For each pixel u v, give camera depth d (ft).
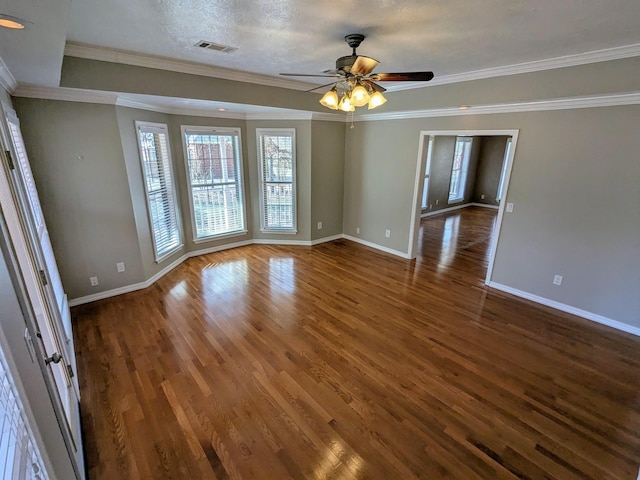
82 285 12.32
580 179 11.32
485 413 7.64
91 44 9.41
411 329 11.06
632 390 8.41
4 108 7.39
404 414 7.60
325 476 6.19
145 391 8.19
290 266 16.60
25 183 8.20
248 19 7.38
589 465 6.42
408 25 7.66
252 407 7.75
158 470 6.25
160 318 11.55
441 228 24.61
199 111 15.96
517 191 12.94
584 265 11.69
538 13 6.87
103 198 12.10
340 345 10.15
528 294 13.30
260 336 10.57
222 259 17.42
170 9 6.83
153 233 14.24
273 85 14.61
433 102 14.06
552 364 9.38
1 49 6.13
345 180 20.54
